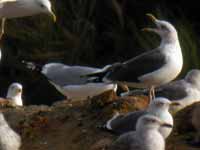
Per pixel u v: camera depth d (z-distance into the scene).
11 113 14.93
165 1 24.09
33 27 23.31
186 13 24.12
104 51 23.66
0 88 23.23
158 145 12.02
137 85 14.74
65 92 16.83
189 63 21.48
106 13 23.86
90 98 15.02
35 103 23.03
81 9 23.66
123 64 14.88
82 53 23.47
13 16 16.73
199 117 13.20
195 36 23.16
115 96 14.58
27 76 23.11
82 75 16.53
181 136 13.36
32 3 16.61
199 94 14.88
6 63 23.23
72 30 23.52
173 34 14.67
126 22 23.84
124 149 12.07
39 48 23.31
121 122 13.18
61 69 17.03
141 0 24.08
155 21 14.92
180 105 14.11
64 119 14.33
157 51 14.62
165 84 15.07
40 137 14.08
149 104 13.47
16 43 23.31
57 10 23.42
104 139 13.48
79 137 13.73
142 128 12.06
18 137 12.65
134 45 23.45
